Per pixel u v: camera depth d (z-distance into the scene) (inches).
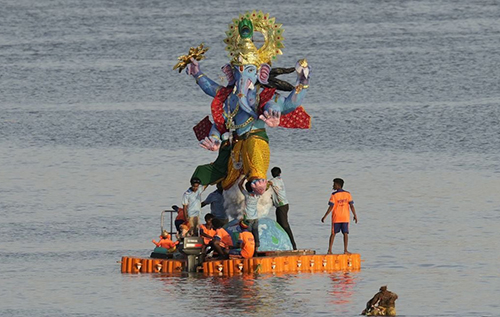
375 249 4525.1
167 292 3432.6
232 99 3956.7
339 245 4660.4
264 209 3929.6
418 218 5447.8
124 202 6112.2
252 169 3846.0
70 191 6515.8
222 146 3973.9
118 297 3385.8
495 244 4633.4
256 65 3964.1
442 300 3341.5
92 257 4370.1
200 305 3208.7
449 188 6407.5
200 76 4057.6
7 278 3836.1
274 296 3331.7
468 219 5383.9
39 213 5748.0
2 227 5290.4
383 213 5620.1
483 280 3715.6
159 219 5511.8
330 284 3555.6
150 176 7052.2
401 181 6702.8
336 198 3966.5
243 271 3747.5
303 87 3922.2
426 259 4229.8
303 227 5196.9
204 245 3833.7
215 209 4050.2
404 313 3147.1
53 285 3663.9
